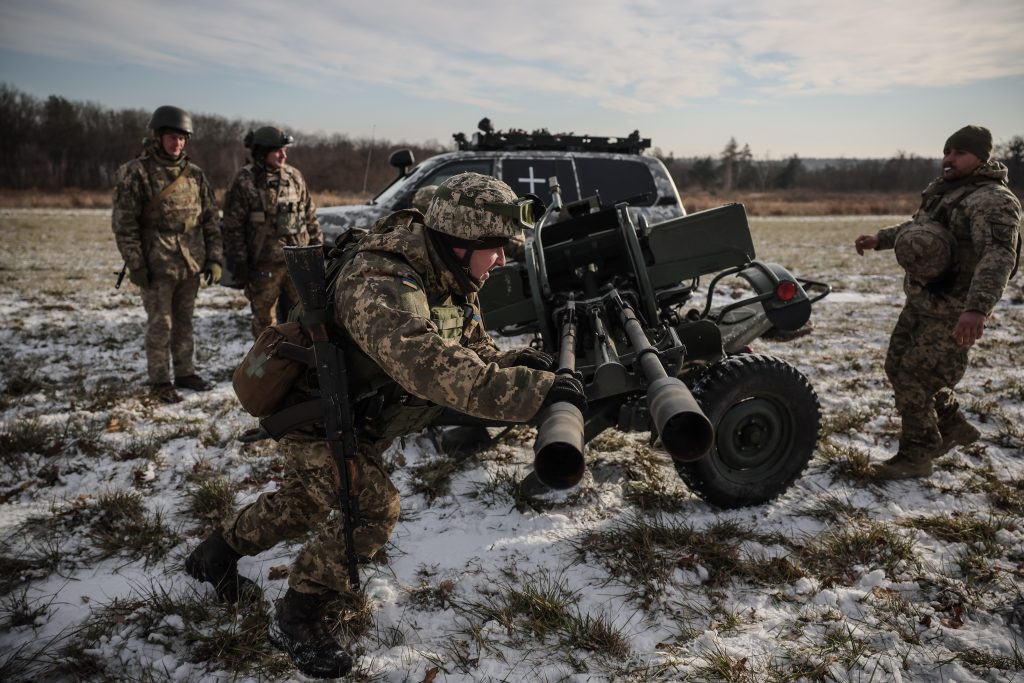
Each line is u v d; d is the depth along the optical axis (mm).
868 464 3416
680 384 1728
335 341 1816
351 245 1900
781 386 2902
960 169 2988
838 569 2607
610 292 3160
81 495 3232
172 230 4547
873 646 2162
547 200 5812
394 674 2078
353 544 1938
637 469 3453
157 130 4426
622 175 5969
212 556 2336
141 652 2178
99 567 2674
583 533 2875
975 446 3709
